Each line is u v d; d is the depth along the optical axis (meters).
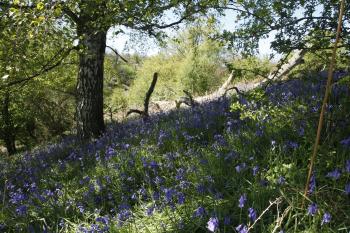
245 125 5.85
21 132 25.86
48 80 21.95
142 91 35.88
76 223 4.62
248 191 3.99
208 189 4.02
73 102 24.78
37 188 6.32
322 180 3.71
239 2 5.00
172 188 4.51
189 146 5.91
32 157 11.25
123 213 4.06
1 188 7.46
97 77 10.62
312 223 3.20
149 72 37.28
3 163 11.95
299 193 3.39
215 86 31.27
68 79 23.69
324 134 4.29
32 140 26.39
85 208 4.88
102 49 10.59
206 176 4.43
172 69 36.88
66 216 4.82
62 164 7.96
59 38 7.62
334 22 4.61
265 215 3.52
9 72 6.66
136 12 9.05
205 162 4.86
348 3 4.52
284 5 4.77
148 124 9.12
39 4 4.77
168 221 3.92
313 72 7.97
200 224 3.64
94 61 10.48
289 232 3.15
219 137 5.75
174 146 6.27
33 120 24.47
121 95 36.53
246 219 3.57
